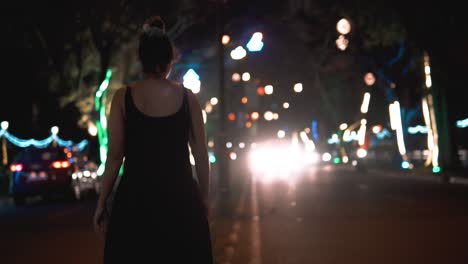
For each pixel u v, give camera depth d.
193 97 4.38
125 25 33.44
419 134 57.53
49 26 33.00
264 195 26.81
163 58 4.38
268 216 18.50
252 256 11.66
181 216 4.25
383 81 48.44
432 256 11.36
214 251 12.25
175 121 4.29
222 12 20.44
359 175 45.00
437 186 30.92
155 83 4.34
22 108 40.50
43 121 42.59
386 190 28.31
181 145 4.30
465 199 22.62
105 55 34.56
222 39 20.42
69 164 25.14
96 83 36.66
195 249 4.28
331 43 43.47
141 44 4.41
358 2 39.31
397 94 47.75
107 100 36.78
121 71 36.16
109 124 4.32
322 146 88.38
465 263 10.70
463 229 14.74
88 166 27.88
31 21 32.44
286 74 47.75
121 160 4.35
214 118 75.00
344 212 19.03
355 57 46.72
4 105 39.72
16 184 24.52
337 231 14.89
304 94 71.56
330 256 11.55
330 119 80.50
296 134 80.00
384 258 11.25
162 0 33.69
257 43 20.67
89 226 16.98
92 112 36.50
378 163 59.84
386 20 38.94
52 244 13.81
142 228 4.21
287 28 37.91
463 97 40.53
